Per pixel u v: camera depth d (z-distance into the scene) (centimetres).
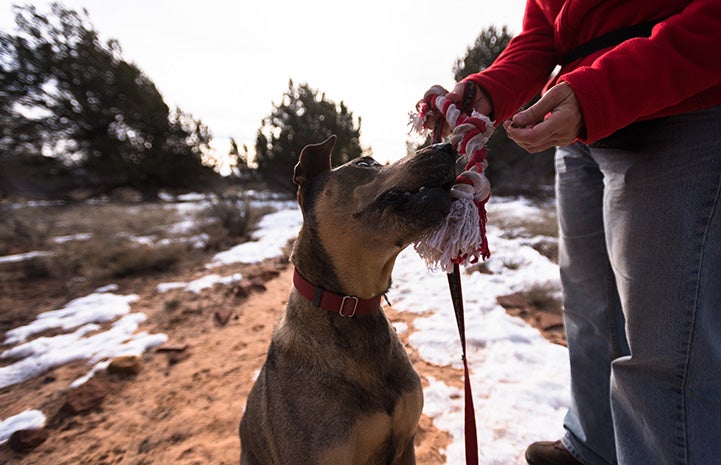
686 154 134
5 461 263
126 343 420
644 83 112
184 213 1367
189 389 335
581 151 206
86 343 422
